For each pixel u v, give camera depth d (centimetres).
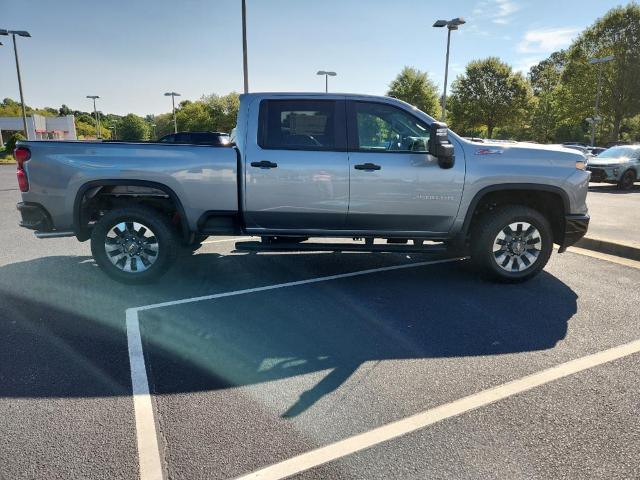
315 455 238
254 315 426
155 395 293
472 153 485
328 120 481
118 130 9444
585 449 242
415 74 4553
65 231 489
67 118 6388
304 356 347
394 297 473
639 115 4641
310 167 472
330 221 490
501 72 4531
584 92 4266
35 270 561
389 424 263
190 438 252
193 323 407
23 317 416
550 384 305
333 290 495
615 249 643
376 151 480
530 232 502
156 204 509
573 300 462
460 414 272
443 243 525
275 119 480
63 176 472
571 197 495
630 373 318
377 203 481
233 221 495
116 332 387
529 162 489
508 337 378
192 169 473
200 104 6888
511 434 254
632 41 3966
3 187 1583
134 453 240
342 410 277
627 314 425
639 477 223
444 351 354
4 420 266
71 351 352
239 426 262
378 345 365
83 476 223
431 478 222
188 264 593
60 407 279
